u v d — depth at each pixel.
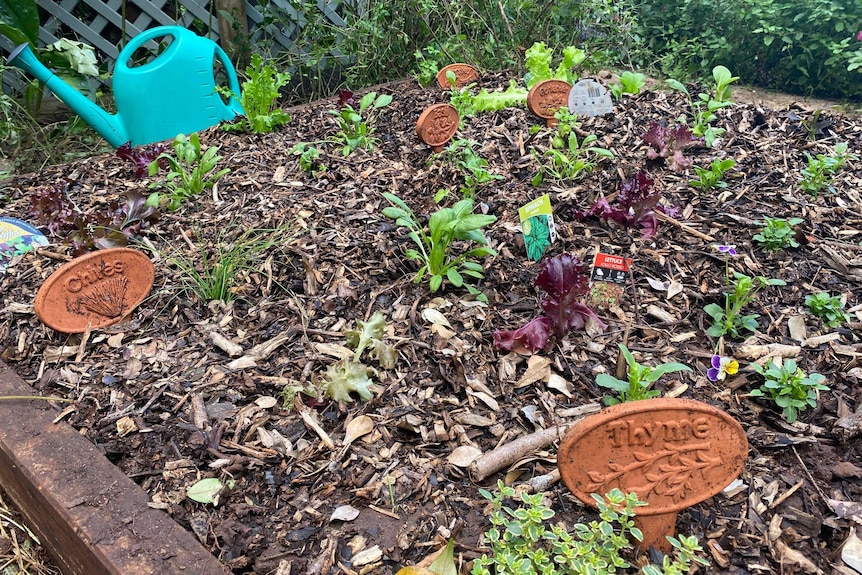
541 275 2.07
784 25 5.20
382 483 1.69
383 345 2.07
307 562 1.49
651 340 2.20
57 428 1.86
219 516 1.61
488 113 4.18
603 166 3.37
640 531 1.39
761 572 1.45
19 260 2.73
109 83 5.04
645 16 6.20
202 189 3.29
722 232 2.78
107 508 1.58
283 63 5.55
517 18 5.46
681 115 3.99
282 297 2.45
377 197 3.17
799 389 1.83
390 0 5.54
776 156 3.47
